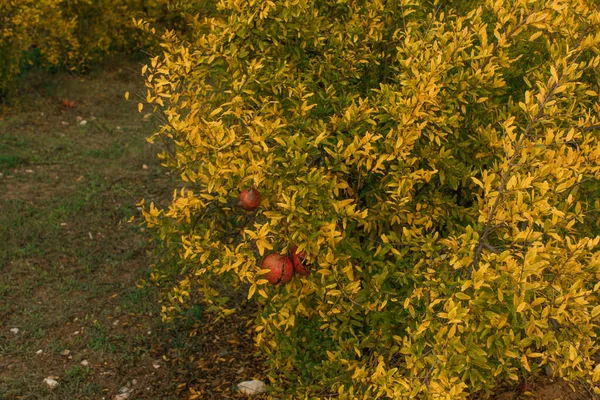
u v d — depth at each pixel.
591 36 3.17
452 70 3.39
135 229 6.41
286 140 3.05
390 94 3.09
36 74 11.10
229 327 4.89
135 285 5.42
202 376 4.36
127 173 7.74
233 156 3.05
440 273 2.88
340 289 3.15
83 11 11.76
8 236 5.99
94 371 4.37
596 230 3.93
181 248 3.73
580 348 2.77
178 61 3.46
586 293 2.50
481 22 3.30
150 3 12.08
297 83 3.44
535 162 2.82
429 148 3.23
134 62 12.72
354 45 3.59
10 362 4.40
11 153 8.03
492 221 2.68
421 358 2.70
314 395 3.62
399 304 3.23
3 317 4.89
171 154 3.49
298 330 3.72
